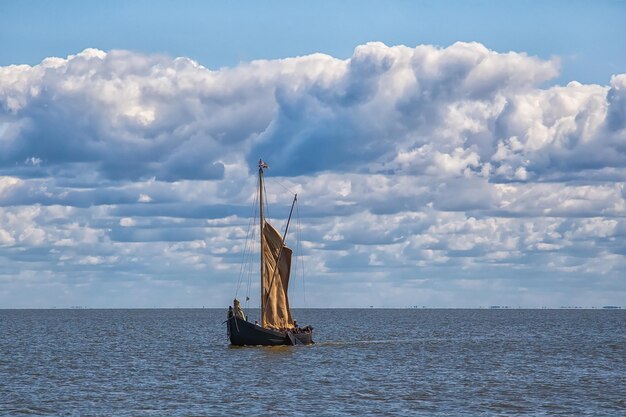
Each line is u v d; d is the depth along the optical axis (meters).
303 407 178.62
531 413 172.62
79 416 168.12
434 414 171.12
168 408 177.50
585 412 173.88
